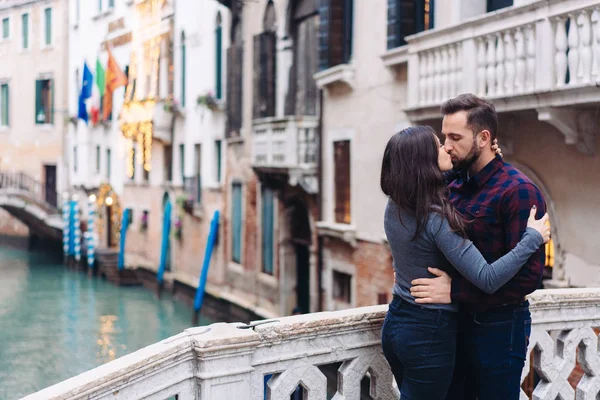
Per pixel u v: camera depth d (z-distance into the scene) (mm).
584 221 7918
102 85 27547
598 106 7426
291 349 2879
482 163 2830
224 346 2664
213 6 20719
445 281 2650
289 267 16531
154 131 23969
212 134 20969
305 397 2977
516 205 2678
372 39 12242
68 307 22297
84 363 15867
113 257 27719
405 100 11258
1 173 36844
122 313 21438
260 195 17750
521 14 7750
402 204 2654
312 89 14641
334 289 14078
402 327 2717
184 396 2650
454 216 2604
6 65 37250
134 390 2430
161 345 2598
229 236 19891
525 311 2854
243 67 18609
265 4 17016
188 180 22531
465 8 9656
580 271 8008
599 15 6832
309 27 14750
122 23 27688
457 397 2996
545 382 3574
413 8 11055
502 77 8188
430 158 2627
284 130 14672
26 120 36281
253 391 2789
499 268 2557
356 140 12906
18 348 17109
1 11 37281
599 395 3785
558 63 7348
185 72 23141
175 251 24078
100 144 30828
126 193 28453
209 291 20719
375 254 12305
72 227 31078
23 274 29406
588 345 3697
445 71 9250
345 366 3084
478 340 2775
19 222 38000
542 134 8484
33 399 2123
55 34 34469
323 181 14336
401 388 2812
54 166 35531
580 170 7941
